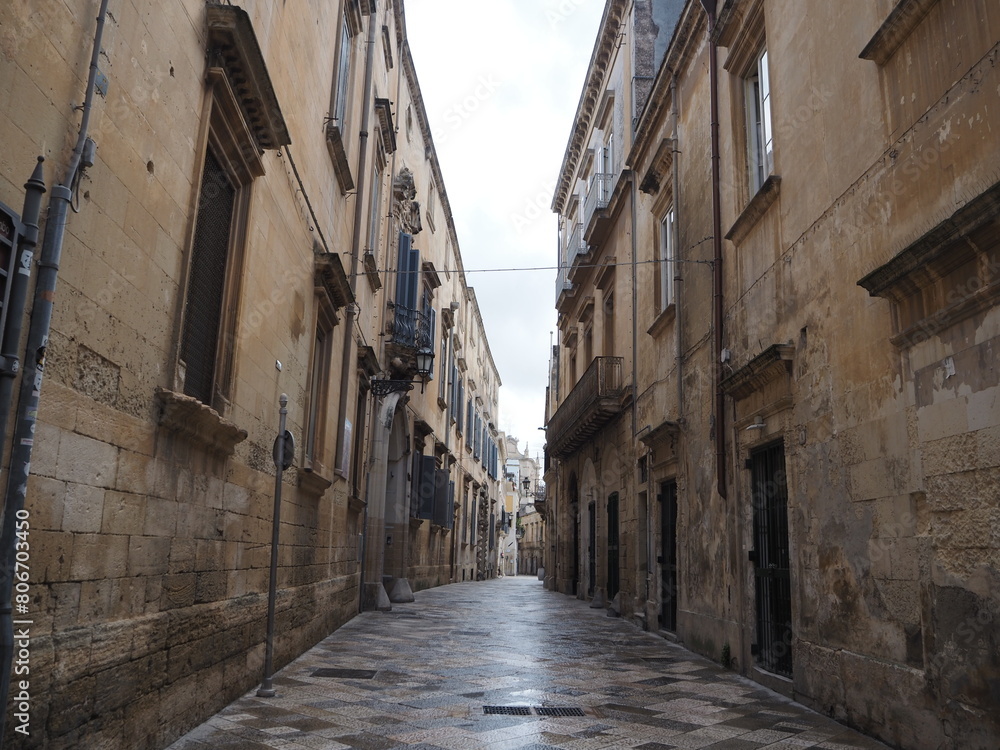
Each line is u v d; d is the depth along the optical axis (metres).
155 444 4.52
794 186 7.65
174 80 4.64
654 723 5.94
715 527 9.72
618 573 16.41
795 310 7.50
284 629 7.93
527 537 77.44
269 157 6.89
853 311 6.27
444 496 24.12
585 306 20.62
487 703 6.44
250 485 6.64
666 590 12.49
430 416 24.19
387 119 14.54
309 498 9.32
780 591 7.84
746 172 9.53
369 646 9.80
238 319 6.12
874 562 5.80
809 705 6.71
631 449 15.20
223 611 5.82
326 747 4.86
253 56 5.46
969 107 4.82
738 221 8.95
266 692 6.39
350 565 13.27
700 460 10.51
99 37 3.62
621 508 15.84
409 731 5.38
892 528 5.55
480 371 41.41
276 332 7.41
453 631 11.93
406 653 9.29
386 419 16.72
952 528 4.84
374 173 14.58
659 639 11.84
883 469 5.71
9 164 3.02
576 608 17.66
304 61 8.20
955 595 4.77
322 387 10.45
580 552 21.39
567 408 20.64
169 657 4.72
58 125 3.36
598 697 6.90
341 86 11.11
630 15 17.53
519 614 15.59
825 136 6.95
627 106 17.66
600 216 18.09
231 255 6.18
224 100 5.46
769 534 8.27
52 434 3.37
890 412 5.64
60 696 3.42
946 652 4.83
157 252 4.51
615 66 19.20
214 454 5.58
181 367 5.02
